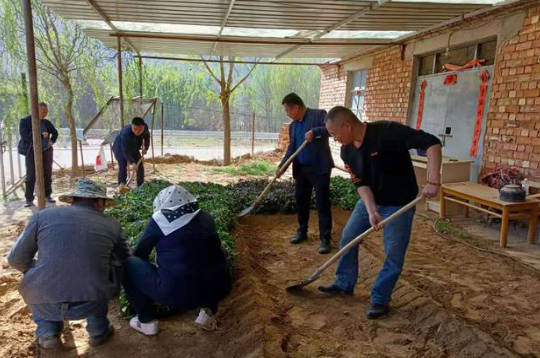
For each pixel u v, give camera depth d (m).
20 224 6.04
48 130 7.24
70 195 2.83
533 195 5.74
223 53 11.46
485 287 4.25
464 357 2.97
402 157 3.45
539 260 5.00
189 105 23.09
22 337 3.07
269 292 4.04
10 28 8.45
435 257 5.12
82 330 3.18
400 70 9.76
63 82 10.09
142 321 3.05
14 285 3.95
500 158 6.94
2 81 8.40
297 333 3.34
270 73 25.02
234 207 6.20
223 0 6.19
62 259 2.64
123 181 8.20
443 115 8.47
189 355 2.87
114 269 2.92
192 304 2.97
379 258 4.93
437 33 8.34
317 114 5.12
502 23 6.75
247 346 2.95
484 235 6.02
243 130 25.86
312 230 6.12
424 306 3.64
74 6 6.57
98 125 11.14
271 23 7.67
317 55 11.91
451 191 6.45
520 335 3.35
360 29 8.26
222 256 3.11
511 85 6.65
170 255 2.87
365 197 3.49
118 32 8.58
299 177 5.37
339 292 4.03
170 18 7.35
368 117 11.43
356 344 3.21
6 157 12.31
